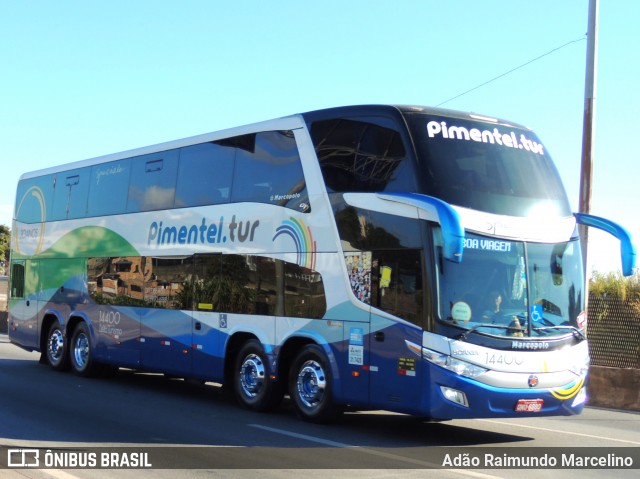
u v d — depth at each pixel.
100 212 16.80
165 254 14.68
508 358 10.03
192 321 13.84
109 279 16.27
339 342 11.05
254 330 12.50
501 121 11.32
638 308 16.67
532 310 10.38
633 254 10.96
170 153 14.96
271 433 10.73
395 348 10.25
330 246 11.34
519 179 10.88
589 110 16.77
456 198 10.22
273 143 12.61
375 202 10.74
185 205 14.35
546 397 10.24
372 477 8.23
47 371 18.08
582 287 11.06
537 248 10.63
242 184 13.13
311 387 11.59
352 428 11.34
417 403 9.91
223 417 12.08
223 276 13.26
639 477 8.70
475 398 9.77
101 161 17.03
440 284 9.88
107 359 16.14
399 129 10.61
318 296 11.45
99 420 11.52
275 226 12.34
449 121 10.76
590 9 16.86
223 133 13.73
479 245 10.19
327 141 11.66
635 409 14.79
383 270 10.52
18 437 10.00
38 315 18.70
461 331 9.85
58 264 18.11
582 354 10.73
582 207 16.62
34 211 19.36
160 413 12.38
